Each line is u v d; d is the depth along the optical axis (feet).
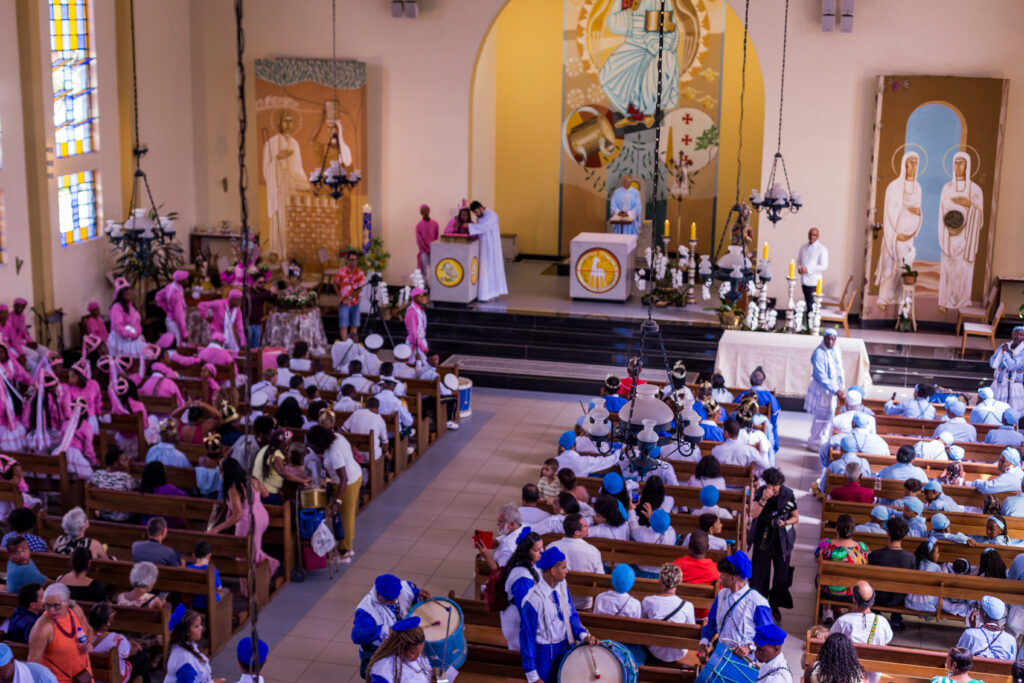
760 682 21.50
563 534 31.65
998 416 45.29
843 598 32.24
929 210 62.80
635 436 27.25
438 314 65.21
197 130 71.00
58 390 40.55
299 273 63.57
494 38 81.71
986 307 62.80
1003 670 25.55
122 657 26.32
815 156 64.69
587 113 81.61
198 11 69.67
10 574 28.25
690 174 80.69
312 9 69.00
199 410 40.60
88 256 60.03
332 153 69.92
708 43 78.28
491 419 54.49
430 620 24.09
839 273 65.72
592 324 63.36
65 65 57.26
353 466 36.68
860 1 62.39
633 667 22.62
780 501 32.99
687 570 29.55
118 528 33.09
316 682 29.91
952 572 32.30
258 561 34.04
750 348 55.98
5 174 52.37
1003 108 61.16
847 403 45.34
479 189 81.05
